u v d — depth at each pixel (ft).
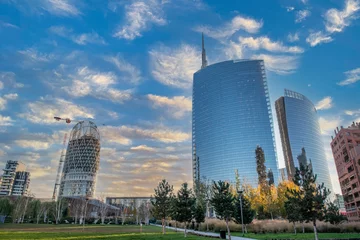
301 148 648.38
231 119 643.04
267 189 268.41
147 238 110.01
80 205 448.65
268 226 174.09
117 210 589.73
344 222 174.40
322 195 94.48
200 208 203.41
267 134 606.55
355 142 391.45
